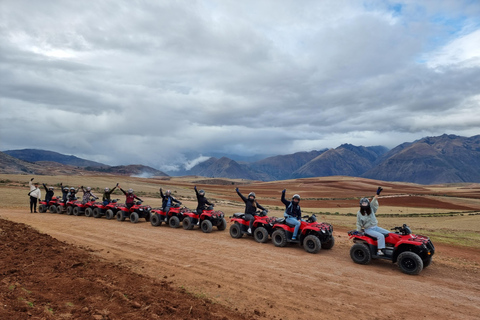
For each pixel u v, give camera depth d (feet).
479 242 43.06
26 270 18.11
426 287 22.45
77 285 16.63
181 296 17.85
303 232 33.04
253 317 16.31
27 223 43.37
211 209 43.86
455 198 258.98
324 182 592.60
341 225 60.49
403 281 23.62
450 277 25.09
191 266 25.05
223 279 22.26
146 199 104.12
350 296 20.16
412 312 18.06
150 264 24.91
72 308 13.84
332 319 16.75
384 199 254.47
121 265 23.71
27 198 84.43
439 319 17.25
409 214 129.18
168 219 46.14
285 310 17.60
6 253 21.11
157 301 16.19
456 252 35.37
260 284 21.62
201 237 38.17
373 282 23.13
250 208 38.47
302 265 26.89
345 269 26.22
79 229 40.22
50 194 61.62
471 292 21.76
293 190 387.96
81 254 24.49
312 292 20.58
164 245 32.45
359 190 414.62
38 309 13.04
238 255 29.50
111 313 13.89
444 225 75.61
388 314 17.66
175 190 213.05
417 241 25.77
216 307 17.03
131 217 49.32
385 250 27.55
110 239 34.40
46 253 22.65
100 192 130.82
